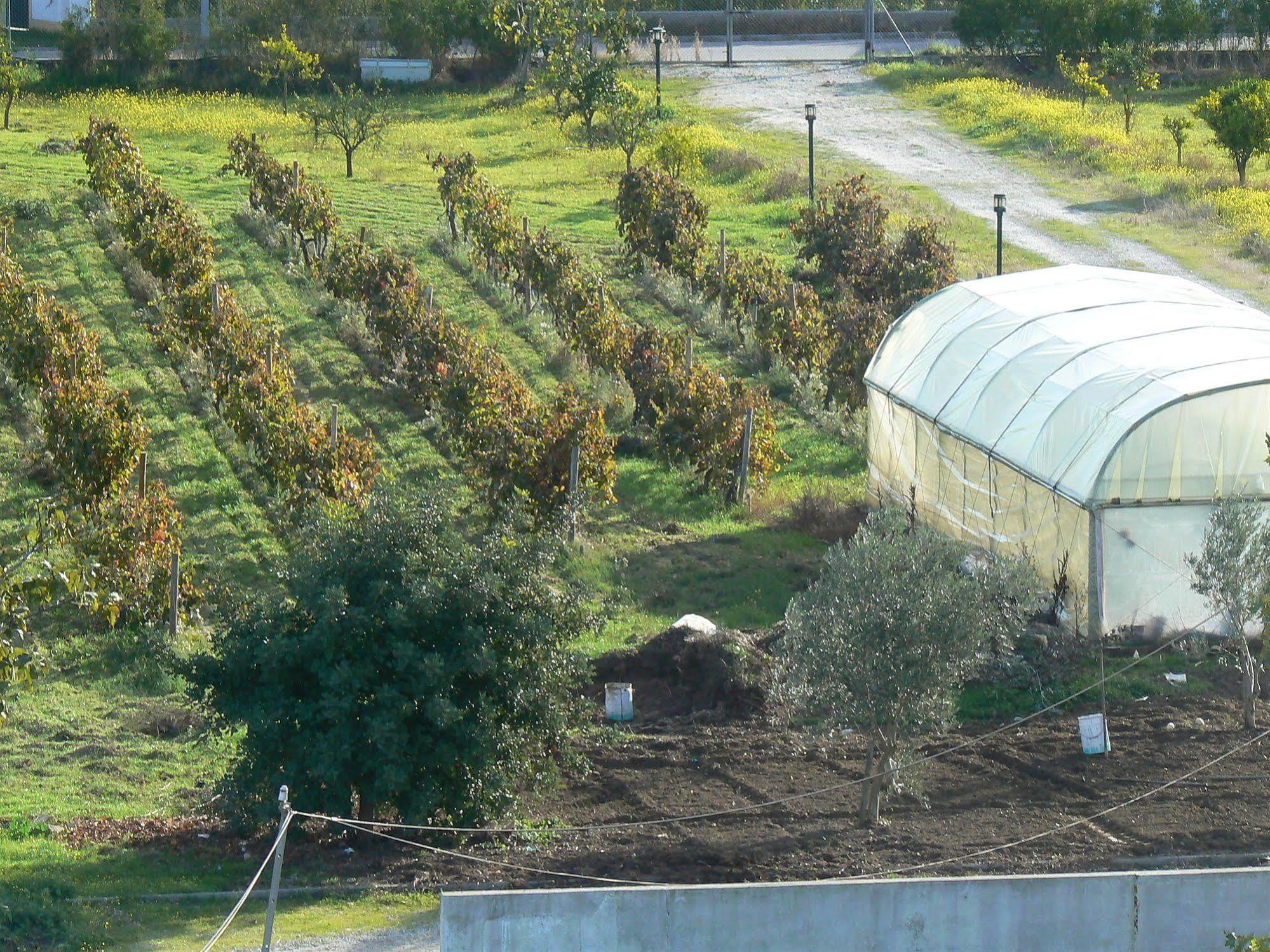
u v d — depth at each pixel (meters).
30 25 157.75
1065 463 44.19
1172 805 34.00
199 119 121.94
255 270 81.62
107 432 50.59
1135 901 25.95
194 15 157.62
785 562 50.88
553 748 34.34
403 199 97.44
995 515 47.91
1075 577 43.88
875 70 142.12
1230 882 26.09
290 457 52.12
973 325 52.25
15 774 37.62
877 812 33.28
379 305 68.88
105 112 122.81
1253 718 38.53
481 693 32.59
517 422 53.66
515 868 30.84
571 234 90.62
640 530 53.72
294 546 51.41
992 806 34.25
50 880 29.81
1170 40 145.75
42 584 28.67
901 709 31.91
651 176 83.50
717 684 41.06
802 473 59.38
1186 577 43.28
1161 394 42.88
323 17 144.25
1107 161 108.81
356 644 31.89
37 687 42.50
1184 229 92.50
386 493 33.56
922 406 51.38
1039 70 144.38
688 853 31.36
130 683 43.16
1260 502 43.09
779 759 37.38
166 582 46.19
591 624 34.44
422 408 63.88
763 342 70.44
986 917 25.80
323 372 68.38
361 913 28.81
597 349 67.56
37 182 95.19
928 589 31.91
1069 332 49.16
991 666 40.94
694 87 137.62
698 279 80.62
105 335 71.69
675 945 25.38
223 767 38.31
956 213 95.88
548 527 52.00
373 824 32.41
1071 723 38.81
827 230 83.06
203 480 56.88
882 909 25.66
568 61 119.06
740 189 103.25
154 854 32.38
